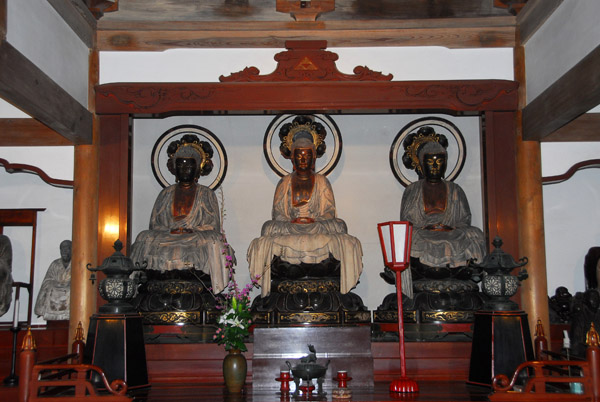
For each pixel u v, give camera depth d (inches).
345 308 252.2
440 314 262.2
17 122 290.4
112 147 275.3
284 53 279.9
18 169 299.9
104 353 219.6
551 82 254.1
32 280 329.4
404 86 277.7
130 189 279.0
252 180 327.0
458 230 278.2
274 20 285.9
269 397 210.7
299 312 249.6
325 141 326.3
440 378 246.2
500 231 272.4
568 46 238.8
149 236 275.0
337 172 327.3
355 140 329.4
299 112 284.0
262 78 278.5
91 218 271.1
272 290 263.3
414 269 273.9
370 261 321.1
